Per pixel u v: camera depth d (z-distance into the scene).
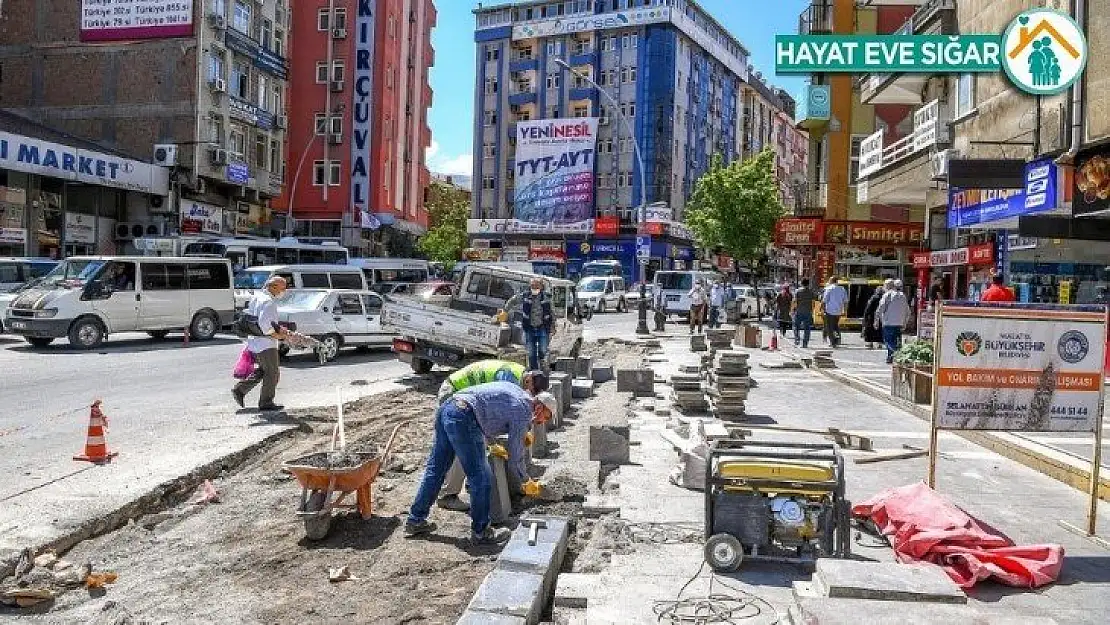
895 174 24.36
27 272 24.73
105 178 34.97
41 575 5.35
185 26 40.50
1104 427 10.10
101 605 5.12
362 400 12.85
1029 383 6.57
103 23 41.47
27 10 42.53
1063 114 15.20
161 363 17.50
